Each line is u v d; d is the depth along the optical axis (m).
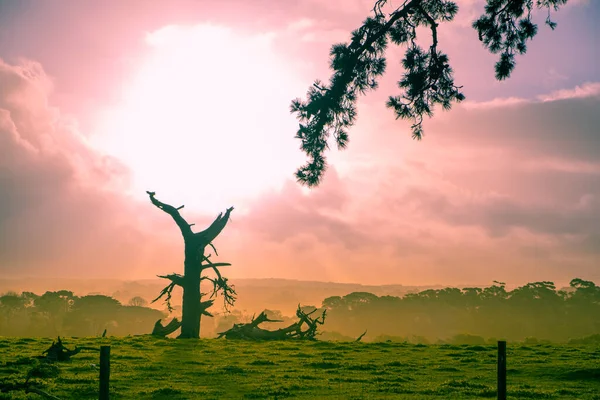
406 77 31.08
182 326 61.81
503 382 20.25
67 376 33.09
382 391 30.66
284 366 39.03
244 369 37.12
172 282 62.72
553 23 30.48
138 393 29.20
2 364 36.06
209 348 48.47
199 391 29.88
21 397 26.95
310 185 31.45
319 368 38.53
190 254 62.91
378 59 31.55
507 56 30.62
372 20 31.59
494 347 51.72
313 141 31.41
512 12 30.53
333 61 31.25
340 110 31.55
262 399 28.47
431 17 31.64
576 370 36.53
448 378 35.03
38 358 37.56
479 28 30.92
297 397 28.92
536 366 39.09
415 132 31.50
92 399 27.66
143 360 40.19
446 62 30.94
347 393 30.00
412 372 37.19
